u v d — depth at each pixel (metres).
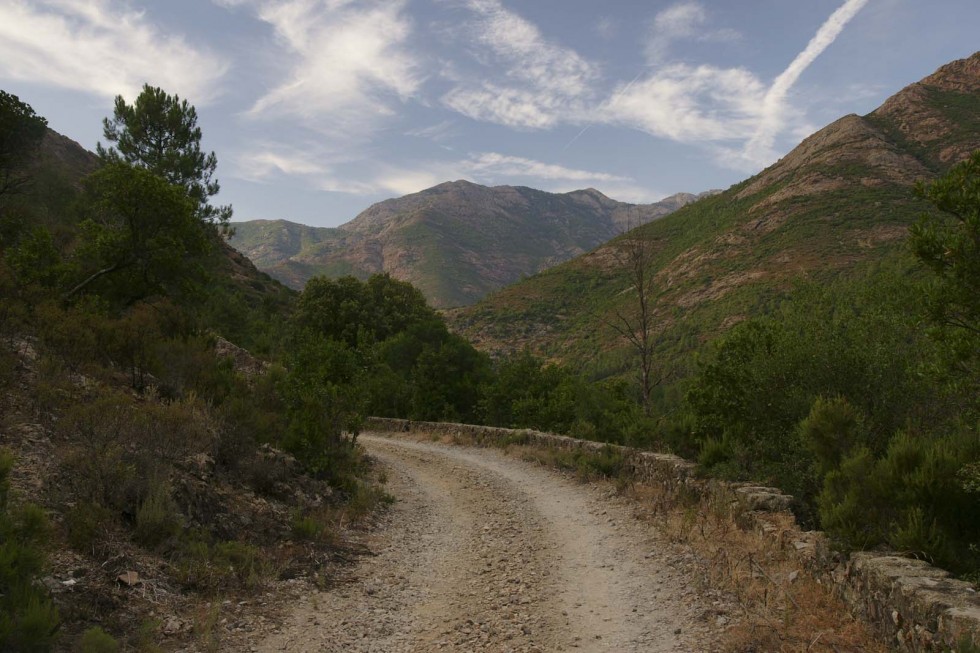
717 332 92.75
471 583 7.50
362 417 14.26
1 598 4.23
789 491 9.24
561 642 5.60
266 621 5.80
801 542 7.02
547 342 130.88
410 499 12.88
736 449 10.62
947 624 4.16
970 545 5.55
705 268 142.62
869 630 5.21
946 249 6.20
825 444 8.38
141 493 6.84
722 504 9.14
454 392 33.41
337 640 5.61
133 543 6.27
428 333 39.78
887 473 6.44
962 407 8.74
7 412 7.94
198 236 20.94
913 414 9.56
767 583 6.47
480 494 13.40
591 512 11.15
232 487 8.73
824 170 169.25
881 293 11.02
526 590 7.14
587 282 169.88
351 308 49.78
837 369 10.30
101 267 19.09
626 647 5.39
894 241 115.06
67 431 7.71
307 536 8.36
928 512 6.01
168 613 5.44
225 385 13.40
